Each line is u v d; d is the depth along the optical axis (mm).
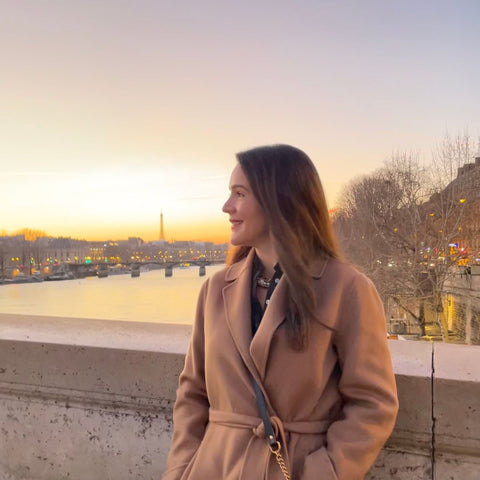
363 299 1283
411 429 1646
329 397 1325
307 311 1237
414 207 33094
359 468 1222
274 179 1320
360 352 1261
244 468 1262
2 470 2328
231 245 1507
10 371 2260
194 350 1544
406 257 32812
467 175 32844
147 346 2074
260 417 1305
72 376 2150
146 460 2066
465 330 35594
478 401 1575
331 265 1341
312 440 1292
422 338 33625
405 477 1674
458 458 1620
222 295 1459
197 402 1531
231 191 1426
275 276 1359
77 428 2180
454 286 37219
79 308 79125
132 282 145125
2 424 2316
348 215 34906
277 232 1290
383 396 1255
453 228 31656
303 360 1258
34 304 85938
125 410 2096
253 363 1303
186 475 1391
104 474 2141
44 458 2244
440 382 1608
